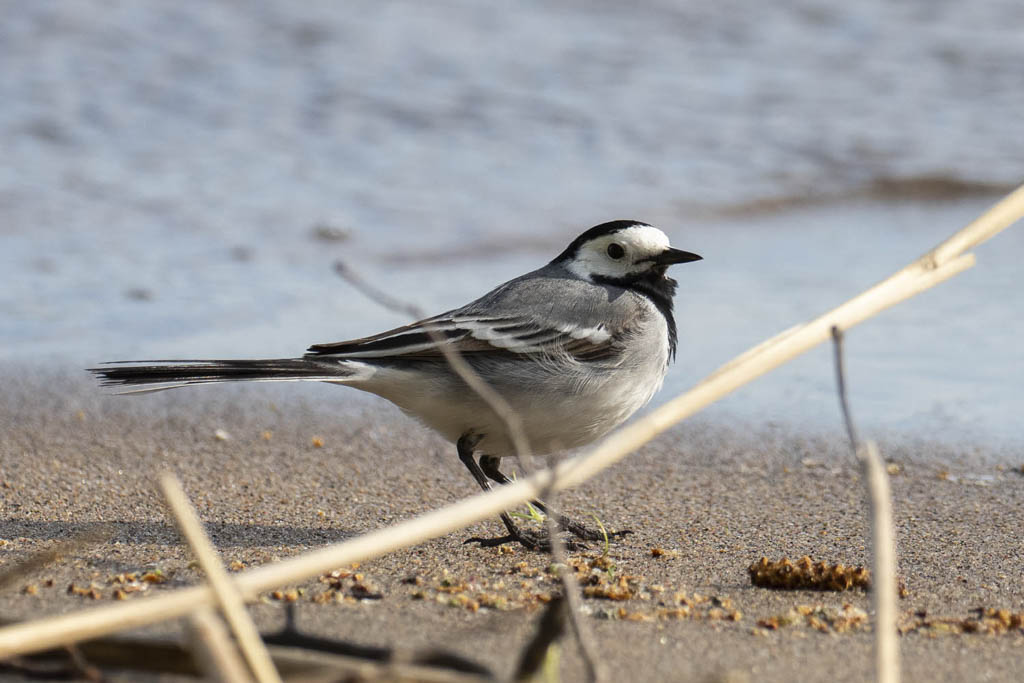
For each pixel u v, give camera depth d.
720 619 7.45
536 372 9.67
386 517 10.02
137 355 14.73
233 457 11.66
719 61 26.88
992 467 11.47
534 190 21.28
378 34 26.73
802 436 12.51
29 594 7.67
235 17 26.69
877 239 19.81
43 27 25.28
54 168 21.12
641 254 10.41
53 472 10.92
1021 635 7.19
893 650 5.31
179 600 5.46
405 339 9.59
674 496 10.70
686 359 14.66
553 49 26.80
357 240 19.45
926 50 27.38
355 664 5.47
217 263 18.47
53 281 17.34
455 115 23.95
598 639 6.98
